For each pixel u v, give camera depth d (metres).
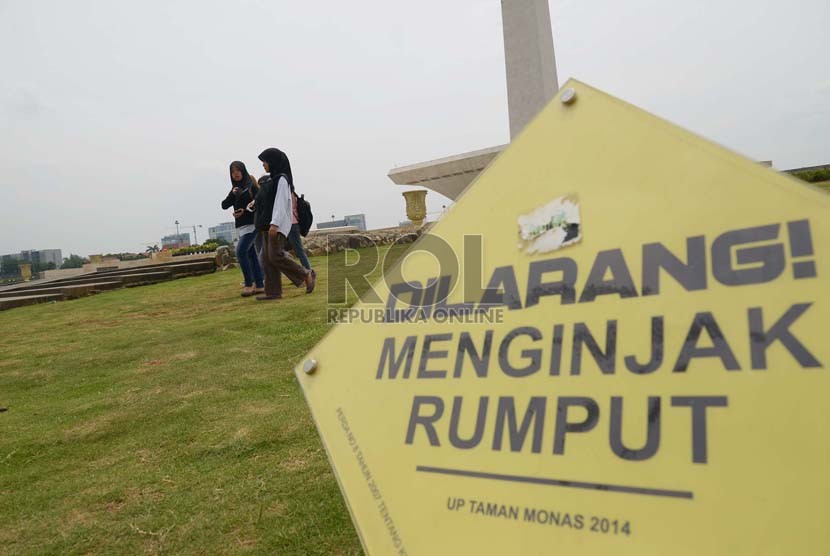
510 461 1.13
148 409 3.52
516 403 1.18
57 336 6.38
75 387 4.29
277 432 2.96
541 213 1.33
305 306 6.20
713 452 0.94
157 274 12.14
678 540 0.91
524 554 1.02
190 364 4.46
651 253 1.15
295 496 2.29
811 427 0.88
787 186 1.06
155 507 2.33
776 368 0.94
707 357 1.01
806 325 0.95
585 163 1.33
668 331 1.07
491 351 1.27
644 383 1.05
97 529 2.20
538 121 1.46
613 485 1.00
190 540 2.07
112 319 7.23
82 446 3.08
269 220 6.64
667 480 0.96
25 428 3.44
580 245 1.25
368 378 1.43
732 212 1.10
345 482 1.32
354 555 1.87
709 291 1.06
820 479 0.85
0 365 5.16
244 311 6.40
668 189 1.19
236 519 2.17
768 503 0.87
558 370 1.16
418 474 1.23
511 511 1.08
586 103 1.40
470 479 1.16
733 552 0.86
